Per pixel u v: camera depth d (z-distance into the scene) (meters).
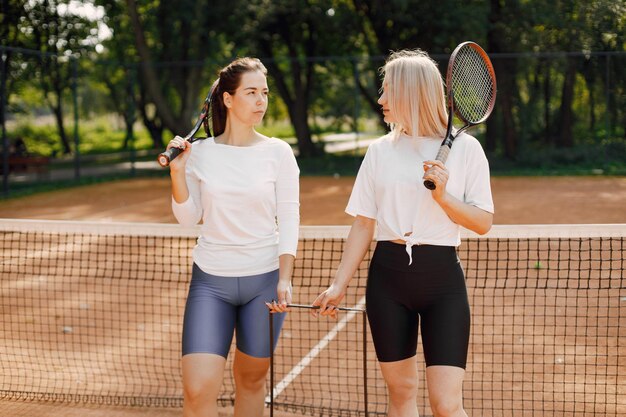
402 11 20.52
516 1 19.56
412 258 2.66
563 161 19.09
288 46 24.52
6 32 21.42
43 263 8.09
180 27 23.31
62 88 24.56
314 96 25.70
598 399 3.96
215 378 2.73
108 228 4.66
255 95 2.93
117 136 37.75
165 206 14.55
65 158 25.81
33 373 4.60
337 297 2.80
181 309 6.04
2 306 6.27
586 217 11.28
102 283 7.04
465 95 2.99
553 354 4.67
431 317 2.67
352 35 24.12
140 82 25.44
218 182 2.89
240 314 2.97
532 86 19.42
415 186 2.67
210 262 2.92
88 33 23.58
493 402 3.94
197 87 23.05
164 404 4.02
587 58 18.72
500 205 12.96
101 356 4.92
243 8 23.09
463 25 19.73
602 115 18.77
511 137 19.77
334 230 4.18
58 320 5.81
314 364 4.65
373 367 4.57
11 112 20.50
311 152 24.44
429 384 2.60
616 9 18.64
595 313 5.53
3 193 16.81
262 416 3.06
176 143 2.87
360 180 2.84
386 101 2.74
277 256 2.99
